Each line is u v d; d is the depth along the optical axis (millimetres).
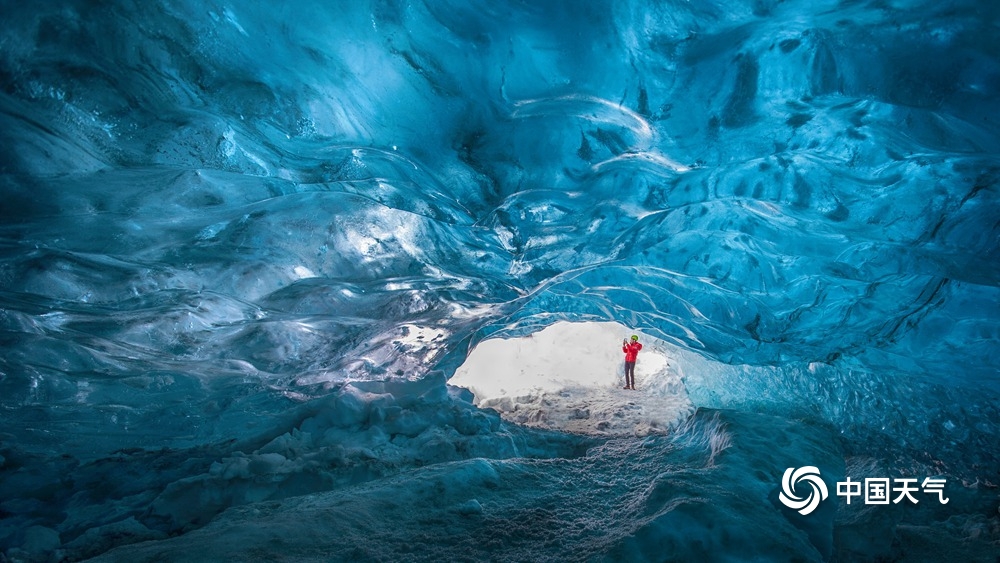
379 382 6535
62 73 12633
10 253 9062
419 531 3848
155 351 7953
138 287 9102
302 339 8672
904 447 5609
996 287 8688
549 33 17438
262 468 4723
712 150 15008
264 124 14078
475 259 12016
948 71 15586
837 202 12570
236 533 3557
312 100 14625
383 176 13938
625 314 8469
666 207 13547
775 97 15992
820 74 16031
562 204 13758
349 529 3756
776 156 13633
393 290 10453
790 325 8570
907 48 16016
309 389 6918
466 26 16891
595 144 15445
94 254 9656
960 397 6387
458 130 15844
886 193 12336
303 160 13852
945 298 8477
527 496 4539
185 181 11734
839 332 8039
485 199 14734
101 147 12453
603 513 4234
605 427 7012
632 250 11555
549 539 3811
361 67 15617
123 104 12930
